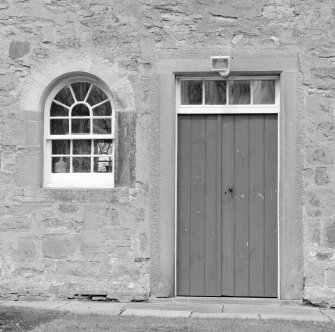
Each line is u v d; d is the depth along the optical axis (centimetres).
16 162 819
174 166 808
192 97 824
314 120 783
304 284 779
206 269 811
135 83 808
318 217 778
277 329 643
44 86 820
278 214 796
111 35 812
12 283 809
